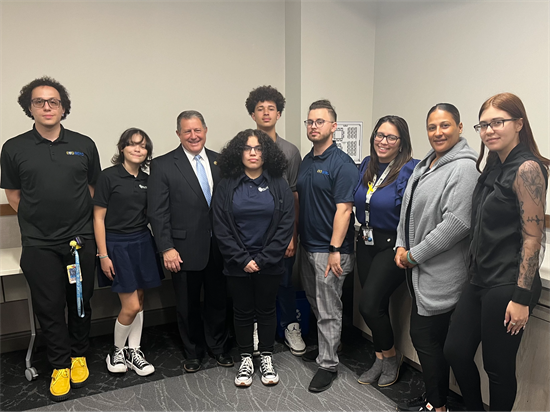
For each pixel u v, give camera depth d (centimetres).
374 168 220
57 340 228
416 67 299
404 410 209
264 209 221
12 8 252
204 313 263
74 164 222
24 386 240
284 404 220
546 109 223
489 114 152
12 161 214
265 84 330
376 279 218
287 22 325
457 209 174
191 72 303
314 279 251
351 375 248
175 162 234
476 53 257
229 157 222
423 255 183
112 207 234
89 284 237
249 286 232
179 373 252
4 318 275
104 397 228
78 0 266
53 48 264
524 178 143
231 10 310
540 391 178
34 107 207
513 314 150
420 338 196
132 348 259
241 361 246
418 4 292
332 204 230
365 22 329
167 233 231
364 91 339
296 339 278
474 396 181
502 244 154
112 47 279
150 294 314
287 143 271
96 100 279
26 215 217
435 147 183
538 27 223
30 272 219
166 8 289
